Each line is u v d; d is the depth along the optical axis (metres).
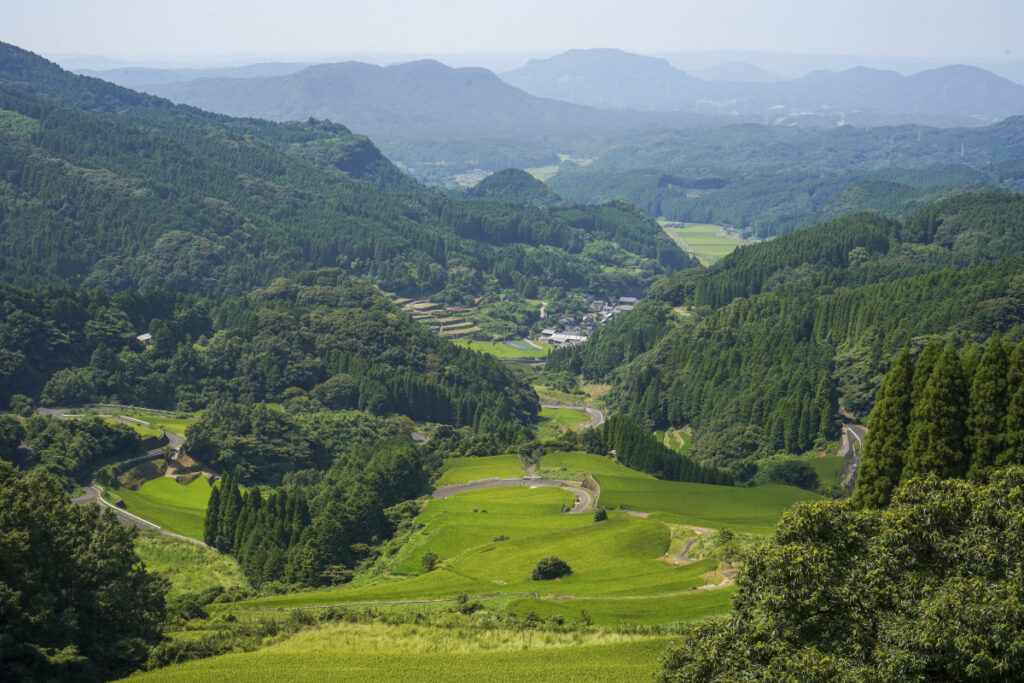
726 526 155.75
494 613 110.38
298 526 169.88
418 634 102.75
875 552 62.56
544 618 107.81
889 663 55.22
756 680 58.03
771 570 63.72
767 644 60.94
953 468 120.56
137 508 191.00
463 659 91.06
